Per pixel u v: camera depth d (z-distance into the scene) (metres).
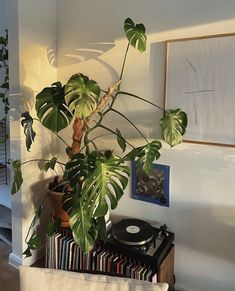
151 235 1.74
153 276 1.54
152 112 1.83
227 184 1.63
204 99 1.62
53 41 2.18
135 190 1.97
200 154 1.70
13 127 2.03
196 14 1.59
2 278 2.05
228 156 1.61
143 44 1.55
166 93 1.74
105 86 2.01
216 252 1.73
